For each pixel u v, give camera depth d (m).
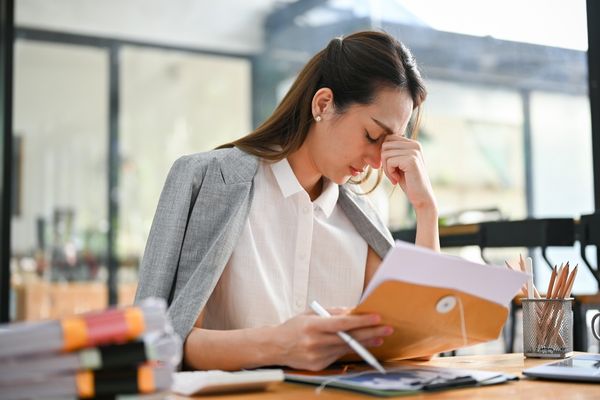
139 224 5.30
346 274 1.63
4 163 3.88
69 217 5.12
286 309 1.53
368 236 1.67
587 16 2.66
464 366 1.33
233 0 5.71
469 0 4.47
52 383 0.78
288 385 1.09
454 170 5.54
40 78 5.16
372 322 1.11
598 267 2.41
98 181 5.24
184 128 5.53
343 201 1.68
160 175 5.42
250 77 5.73
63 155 5.17
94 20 5.32
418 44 5.16
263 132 1.58
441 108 5.45
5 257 3.85
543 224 2.12
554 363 1.25
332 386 1.06
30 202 5.04
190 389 0.99
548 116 5.46
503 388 1.07
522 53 4.66
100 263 5.16
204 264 1.41
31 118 5.11
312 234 1.60
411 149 1.54
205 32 5.64
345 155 1.52
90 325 0.80
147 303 0.84
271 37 5.78
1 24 3.93
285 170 1.57
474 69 5.16
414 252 1.03
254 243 1.52
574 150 5.42
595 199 2.62
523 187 5.60
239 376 1.01
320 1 5.63
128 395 0.81
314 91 1.54
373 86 1.48
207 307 1.52
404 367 1.25
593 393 1.02
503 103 5.52
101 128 5.28
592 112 2.64
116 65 5.37
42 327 0.79
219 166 1.51
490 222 2.29
